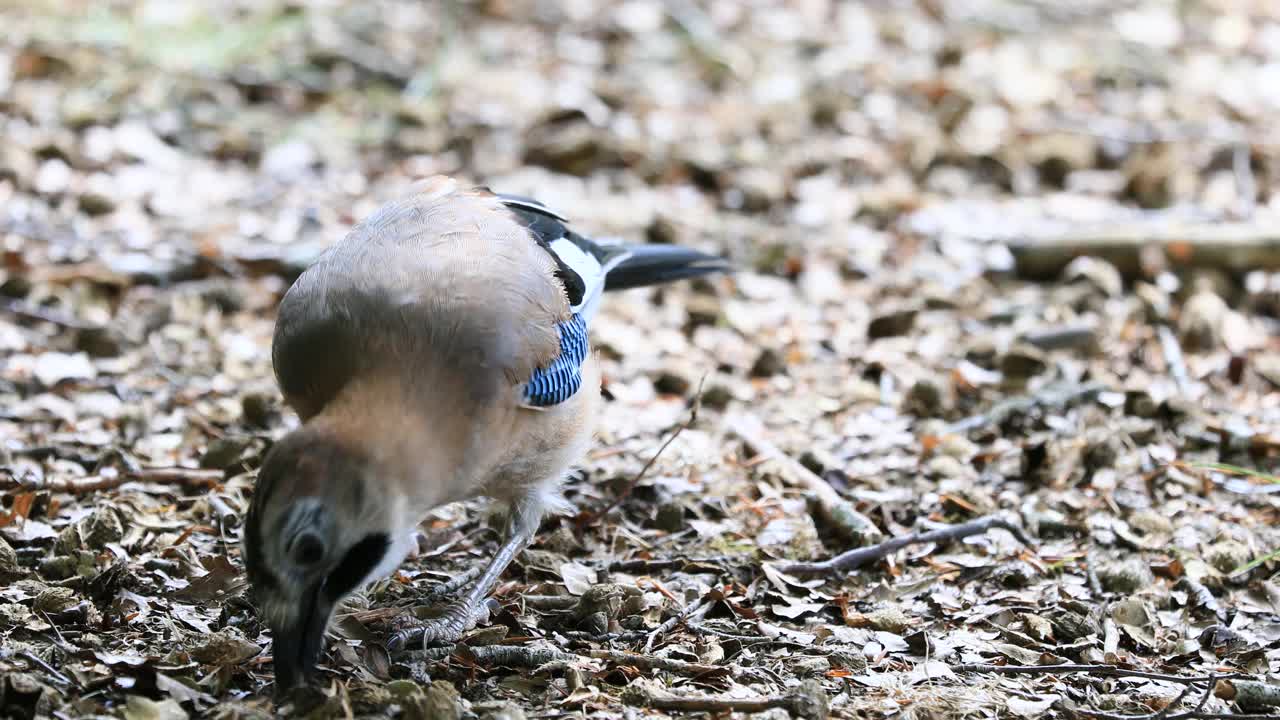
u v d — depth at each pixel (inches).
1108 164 635.5
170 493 377.1
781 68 733.3
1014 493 395.9
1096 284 518.0
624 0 809.5
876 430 430.0
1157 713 290.0
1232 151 640.4
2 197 563.5
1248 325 498.9
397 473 279.0
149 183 585.3
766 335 495.5
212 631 313.6
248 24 737.0
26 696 268.5
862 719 291.0
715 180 613.9
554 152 620.7
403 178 608.7
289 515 263.9
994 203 601.9
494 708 286.0
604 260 399.5
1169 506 386.6
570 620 330.3
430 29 753.0
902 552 365.1
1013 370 458.6
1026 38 781.3
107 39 708.7
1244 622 336.2
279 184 596.4
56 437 404.8
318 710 278.2
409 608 333.4
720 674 305.7
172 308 486.0
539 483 334.0
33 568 338.0
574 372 327.0
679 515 378.3
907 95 705.6
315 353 299.4
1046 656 321.7
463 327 297.4
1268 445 413.1
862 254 551.8
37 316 476.4
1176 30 799.1
